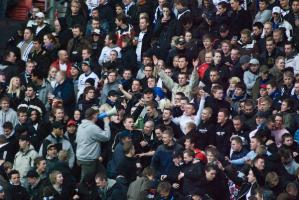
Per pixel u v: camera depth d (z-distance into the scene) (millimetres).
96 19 64625
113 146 56406
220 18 62688
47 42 63656
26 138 56531
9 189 54594
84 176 55062
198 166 53562
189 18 62688
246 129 56094
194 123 56031
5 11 69625
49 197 54312
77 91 61688
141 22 63031
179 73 59750
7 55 63688
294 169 53969
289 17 62219
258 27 61531
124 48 62406
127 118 56188
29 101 60188
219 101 57000
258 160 53219
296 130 56156
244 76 59219
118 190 54344
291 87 57906
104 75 61344
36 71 61938
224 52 59938
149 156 55969
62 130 56812
